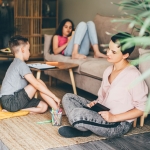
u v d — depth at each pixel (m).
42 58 5.75
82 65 3.58
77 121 2.40
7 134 2.55
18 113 2.97
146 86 2.56
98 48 4.29
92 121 2.40
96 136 2.55
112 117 2.44
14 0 5.34
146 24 1.23
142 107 2.48
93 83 3.45
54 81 4.52
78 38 3.91
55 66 3.44
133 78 2.51
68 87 4.32
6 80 2.95
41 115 3.04
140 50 2.69
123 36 2.45
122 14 4.04
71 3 5.73
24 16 5.45
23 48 2.95
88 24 4.03
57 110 2.76
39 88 2.89
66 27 4.28
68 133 2.51
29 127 2.71
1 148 2.29
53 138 2.49
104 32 4.24
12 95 2.91
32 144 2.37
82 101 2.79
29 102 3.03
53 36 4.31
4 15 5.43
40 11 5.57
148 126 2.85
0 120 2.87
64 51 4.14
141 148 2.37
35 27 5.55
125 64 2.60
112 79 2.64
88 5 5.30
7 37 5.49
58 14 6.12
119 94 2.53
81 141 2.45
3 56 3.97
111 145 2.40
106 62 3.55
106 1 4.87
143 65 2.67
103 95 2.70
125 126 2.52
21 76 2.93
